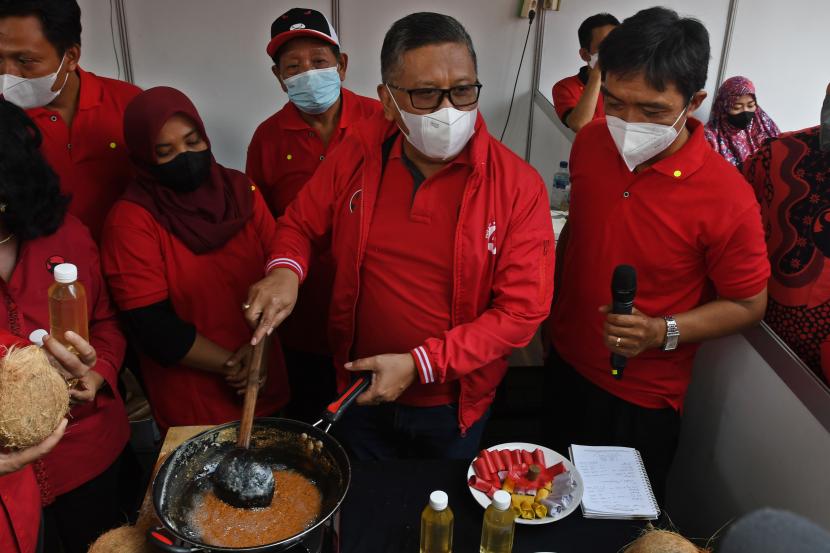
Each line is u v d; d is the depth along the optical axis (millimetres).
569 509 1287
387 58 1332
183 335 1689
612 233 1581
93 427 1537
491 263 1441
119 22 3010
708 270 1521
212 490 1178
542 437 2025
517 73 3393
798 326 1526
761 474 1513
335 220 1559
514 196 1409
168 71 3148
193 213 1704
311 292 2287
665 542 1055
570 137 2553
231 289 1767
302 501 1163
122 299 1641
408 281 1465
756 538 374
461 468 1418
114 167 2037
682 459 1916
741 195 1425
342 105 2344
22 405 974
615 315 1429
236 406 1855
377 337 1530
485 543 1146
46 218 1368
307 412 2602
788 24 3312
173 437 1453
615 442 1716
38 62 1745
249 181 1889
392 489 1353
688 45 1326
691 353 1634
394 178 1476
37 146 1353
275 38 2137
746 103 2686
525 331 1430
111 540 1108
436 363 1348
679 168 1462
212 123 3287
